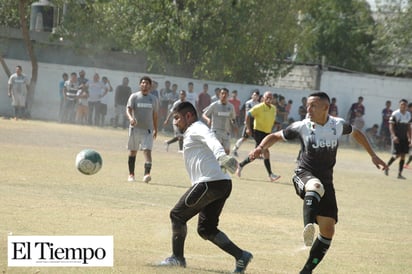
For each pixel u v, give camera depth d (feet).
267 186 92.17
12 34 194.59
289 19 205.46
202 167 41.39
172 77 185.88
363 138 43.83
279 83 225.15
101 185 79.10
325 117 42.75
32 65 179.93
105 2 193.67
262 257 48.67
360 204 81.87
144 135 84.84
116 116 172.35
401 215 75.15
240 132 181.06
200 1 192.13
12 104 174.50
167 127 177.99
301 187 41.45
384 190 98.37
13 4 198.29
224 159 38.37
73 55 198.18
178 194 76.07
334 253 52.08
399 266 48.65
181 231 41.83
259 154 43.52
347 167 131.54
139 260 43.21
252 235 57.06
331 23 254.27
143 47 195.93
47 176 82.53
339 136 42.65
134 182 84.17
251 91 189.78
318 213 41.81
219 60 199.72
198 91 187.52
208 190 41.06
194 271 40.78
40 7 196.44
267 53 206.80
